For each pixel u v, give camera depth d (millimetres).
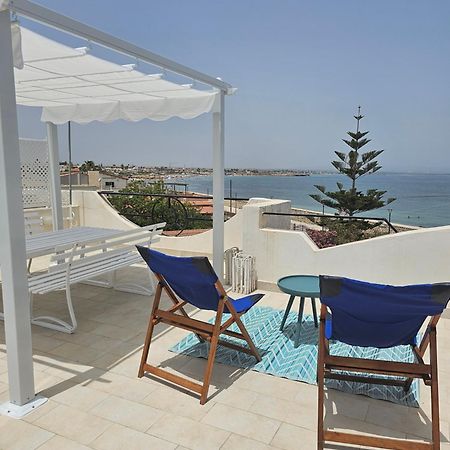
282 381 2586
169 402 2324
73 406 2258
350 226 12102
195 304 2746
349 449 1954
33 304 3998
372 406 2324
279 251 4445
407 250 3895
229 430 2078
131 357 2881
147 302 4105
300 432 2070
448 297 1761
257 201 5371
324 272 4250
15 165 2080
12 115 2037
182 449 1927
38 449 1908
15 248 2123
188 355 2932
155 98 4363
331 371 2561
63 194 6934
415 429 2117
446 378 2654
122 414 2197
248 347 3029
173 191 6977
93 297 4250
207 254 5586
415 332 2133
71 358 2852
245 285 4445
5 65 1975
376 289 1805
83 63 2951
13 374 2217
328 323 2383
